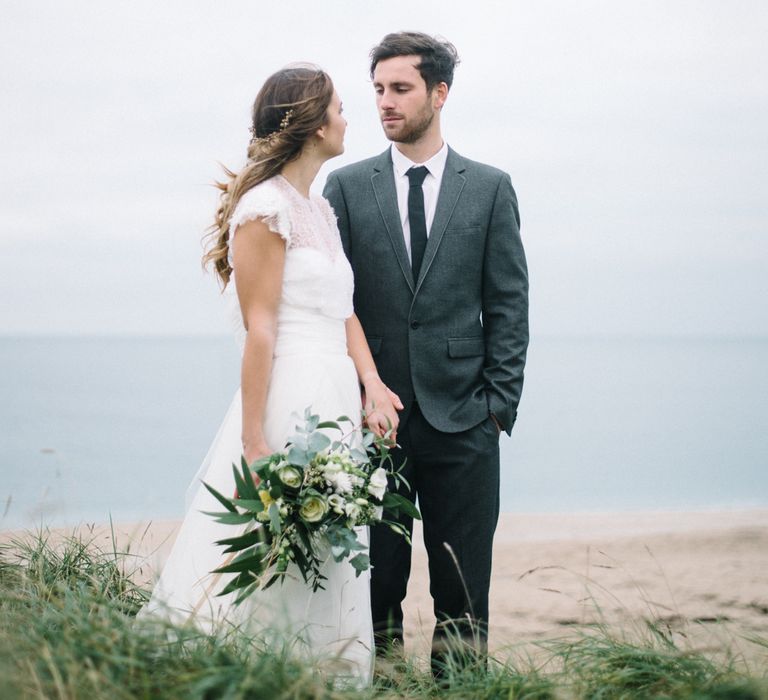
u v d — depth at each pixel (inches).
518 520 391.2
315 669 94.8
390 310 140.5
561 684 98.1
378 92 139.8
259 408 114.3
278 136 118.1
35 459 703.7
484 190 142.3
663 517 403.2
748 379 1905.8
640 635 120.1
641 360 2635.3
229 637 103.6
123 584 125.9
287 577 113.7
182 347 3070.9
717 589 237.1
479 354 141.9
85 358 2295.8
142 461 706.2
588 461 753.6
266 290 115.1
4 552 135.3
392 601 141.6
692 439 912.3
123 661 85.3
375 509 112.9
